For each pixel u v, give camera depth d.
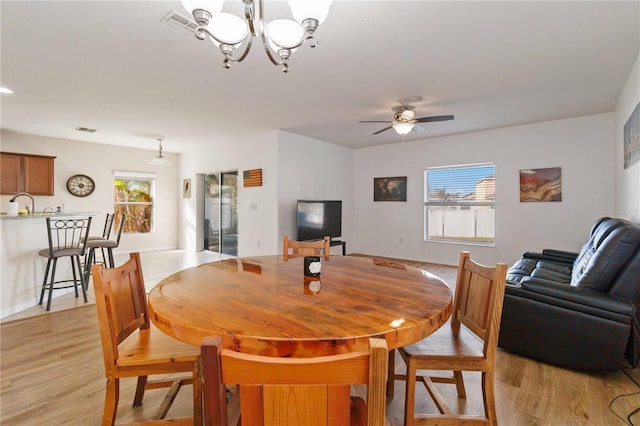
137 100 3.80
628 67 2.87
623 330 1.98
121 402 1.82
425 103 3.87
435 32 2.28
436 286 1.53
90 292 3.92
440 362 1.39
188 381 1.77
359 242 7.03
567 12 2.04
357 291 1.44
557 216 4.68
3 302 3.09
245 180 5.95
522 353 2.34
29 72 2.99
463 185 5.66
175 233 7.81
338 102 3.84
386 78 3.11
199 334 1.02
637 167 2.85
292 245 2.53
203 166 7.04
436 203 5.97
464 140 5.53
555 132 4.67
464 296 1.64
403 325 1.05
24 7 1.99
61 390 1.92
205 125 5.00
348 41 2.40
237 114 4.38
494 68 2.88
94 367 2.18
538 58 2.69
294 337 0.96
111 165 6.73
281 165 5.43
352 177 7.08
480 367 1.38
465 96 3.62
